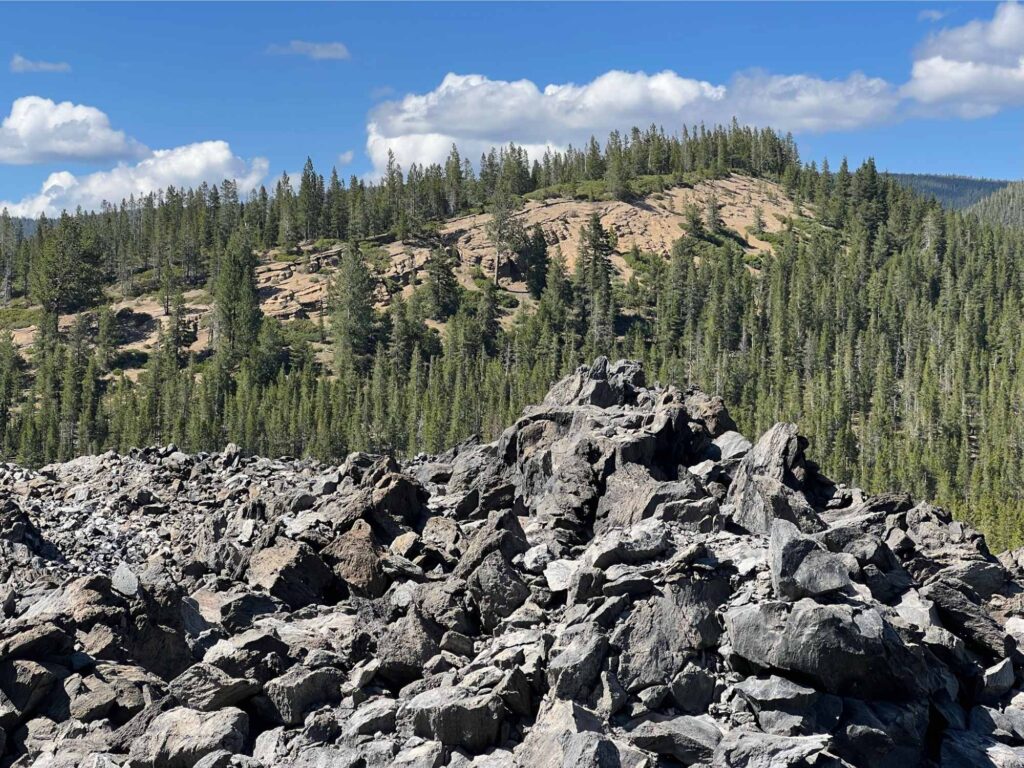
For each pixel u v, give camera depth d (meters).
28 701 19.56
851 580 23.66
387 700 20.31
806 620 19.50
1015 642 23.94
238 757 18.23
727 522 26.56
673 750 18.58
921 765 19.72
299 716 20.39
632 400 36.31
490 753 18.70
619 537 23.58
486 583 23.56
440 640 22.48
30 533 28.95
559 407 34.84
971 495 170.88
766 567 22.14
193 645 22.59
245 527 29.11
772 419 199.62
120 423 188.12
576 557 25.86
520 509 30.69
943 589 23.97
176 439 181.62
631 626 20.61
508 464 33.81
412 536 27.55
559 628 21.38
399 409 190.50
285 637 23.05
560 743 17.39
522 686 19.75
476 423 189.25
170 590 22.89
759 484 26.80
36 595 24.16
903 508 30.38
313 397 197.12
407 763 18.22
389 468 32.03
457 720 18.78
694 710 19.70
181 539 30.84
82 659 20.70
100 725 19.50
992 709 21.70
